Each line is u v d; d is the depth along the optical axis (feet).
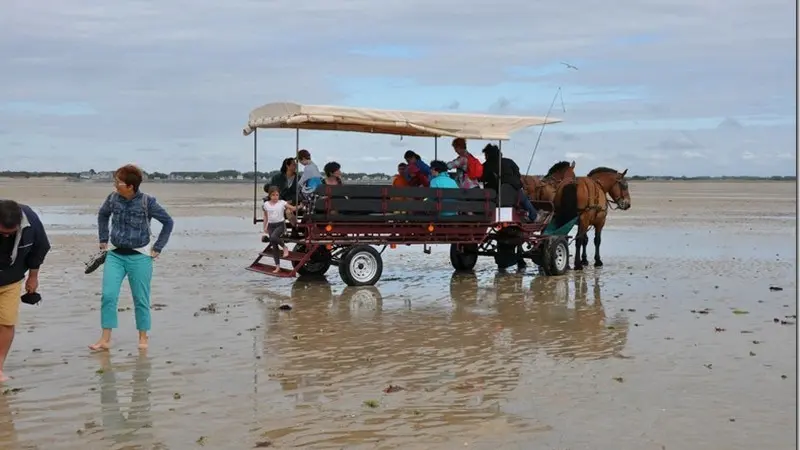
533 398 26.84
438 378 29.27
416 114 49.70
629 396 27.12
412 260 67.00
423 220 51.44
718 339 35.76
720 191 293.84
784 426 24.13
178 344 34.06
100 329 36.70
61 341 34.30
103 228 32.60
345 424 24.12
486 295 48.11
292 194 52.31
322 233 49.32
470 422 24.36
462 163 56.24
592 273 58.59
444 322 39.55
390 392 27.40
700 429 23.86
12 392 26.94
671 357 32.48
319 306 43.70
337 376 29.40
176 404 25.89
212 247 75.66
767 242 84.28
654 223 114.21
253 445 22.36
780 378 29.35
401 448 22.17
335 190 48.44
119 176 32.04
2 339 28.07
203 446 22.26
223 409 25.43
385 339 35.58
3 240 27.37
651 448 22.34
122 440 22.65
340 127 51.67
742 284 52.80
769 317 41.01
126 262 32.68
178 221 114.93
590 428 23.90
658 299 46.70
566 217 60.39
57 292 46.80
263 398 26.63
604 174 65.10
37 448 21.97
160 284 51.24
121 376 29.01
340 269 50.88
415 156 55.88
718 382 28.81
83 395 26.71
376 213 49.88
